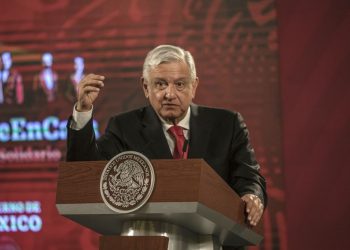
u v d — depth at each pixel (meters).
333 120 16.38
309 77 16.53
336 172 16.22
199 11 17.03
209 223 6.18
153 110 7.94
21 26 17.67
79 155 6.88
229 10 16.94
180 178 5.77
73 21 17.48
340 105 16.38
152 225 6.18
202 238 6.91
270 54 16.70
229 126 8.05
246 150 8.02
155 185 5.82
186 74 7.21
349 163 16.19
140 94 17.03
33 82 17.47
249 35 16.81
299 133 16.42
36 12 17.67
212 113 8.12
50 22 17.56
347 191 16.12
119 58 17.22
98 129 17.02
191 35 17.00
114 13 17.36
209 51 16.89
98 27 17.38
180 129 7.77
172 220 6.15
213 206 6.01
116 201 5.90
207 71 16.84
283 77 16.61
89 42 17.38
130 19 17.28
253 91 16.66
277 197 16.31
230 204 6.50
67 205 6.09
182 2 17.11
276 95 16.59
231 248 8.05
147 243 5.89
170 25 17.09
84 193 6.06
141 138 7.79
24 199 17.09
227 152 7.90
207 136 7.86
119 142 7.90
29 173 17.20
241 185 7.72
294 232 16.17
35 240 16.95
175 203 5.73
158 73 7.16
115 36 17.28
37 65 17.50
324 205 16.17
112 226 6.72
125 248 5.92
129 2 17.31
